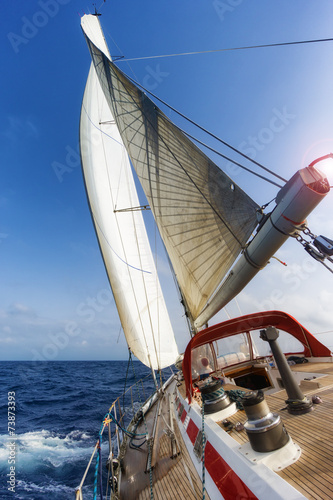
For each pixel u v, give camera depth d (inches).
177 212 231.3
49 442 472.4
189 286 253.8
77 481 350.3
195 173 202.2
